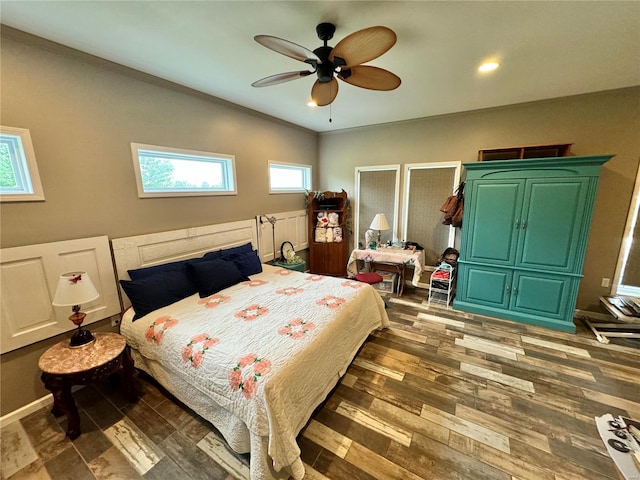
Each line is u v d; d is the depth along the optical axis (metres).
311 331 1.83
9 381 1.81
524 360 2.41
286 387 1.45
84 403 1.97
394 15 1.58
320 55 1.68
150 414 1.87
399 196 4.21
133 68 2.27
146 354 1.97
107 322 2.29
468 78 2.44
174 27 1.70
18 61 1.72
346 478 1.43
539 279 2.96
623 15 1.54
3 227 1.73
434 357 2.47
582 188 2.65
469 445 1.61
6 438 1.69
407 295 3.97
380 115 3.69
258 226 3.73
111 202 2.25
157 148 2.52
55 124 1.90
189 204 2.87
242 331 1.83
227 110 3.15
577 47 1.91
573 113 2.93
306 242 4.82
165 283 2.31
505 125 3.29
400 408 1.89
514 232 3.00
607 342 2.66
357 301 2.43
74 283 1.70
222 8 1.52
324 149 4.82
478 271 3.28
